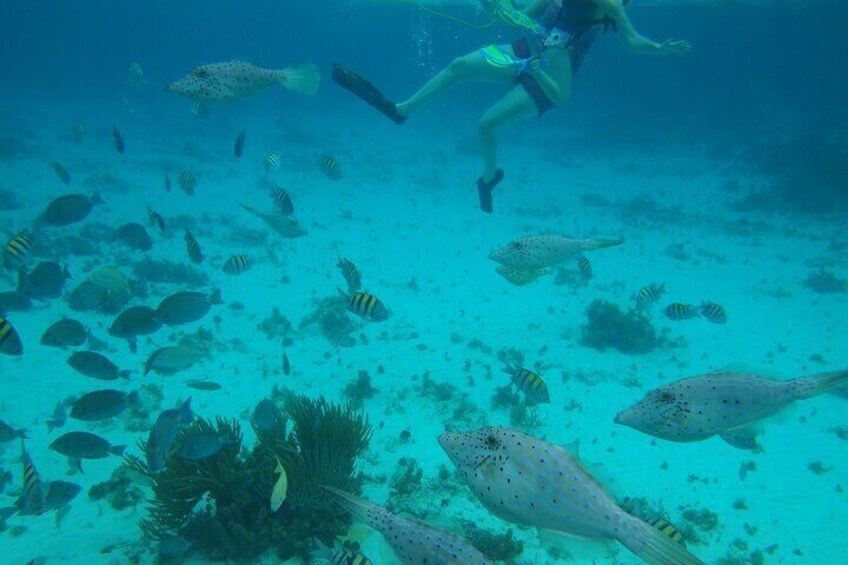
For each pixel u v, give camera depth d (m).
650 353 5.18
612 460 3.61
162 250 7.70
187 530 2.66
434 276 7.34
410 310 6.06
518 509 1.39
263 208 10.52
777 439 3.90
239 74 2.29
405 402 4.18
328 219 10.22
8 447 3.45
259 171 13.90
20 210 8.62
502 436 1.47
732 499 3.32
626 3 3.06
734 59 36.75
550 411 4.15
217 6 42.09
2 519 2.71
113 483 3.13
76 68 48.97
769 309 6.37
